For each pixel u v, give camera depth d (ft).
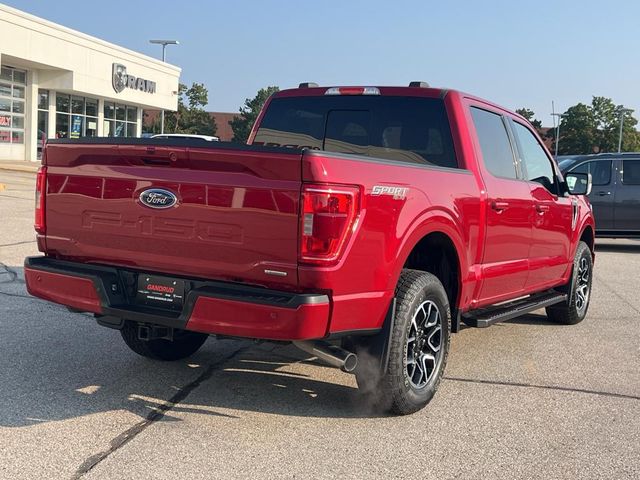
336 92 19.63
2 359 17.76
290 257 12.47
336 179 12.48
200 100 207.82
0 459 12.10
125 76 126.21
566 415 15.49
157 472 11.86
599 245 55.26
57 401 15.03
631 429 14.75
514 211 18.94
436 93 18.19
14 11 96.32
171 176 13.46
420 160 18.04
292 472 12.10
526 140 21.53
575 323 25.11
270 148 12.48
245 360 18.83
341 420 14.67
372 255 13.29
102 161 14.32
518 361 19.89
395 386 14.29
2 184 65.10
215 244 13.09
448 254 16.58
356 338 14.29
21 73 107.45
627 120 252.83
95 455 12.43
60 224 15.03
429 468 12.50
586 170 49.57
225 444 13.17
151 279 14.11
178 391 16.08
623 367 19.52
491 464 12.78
